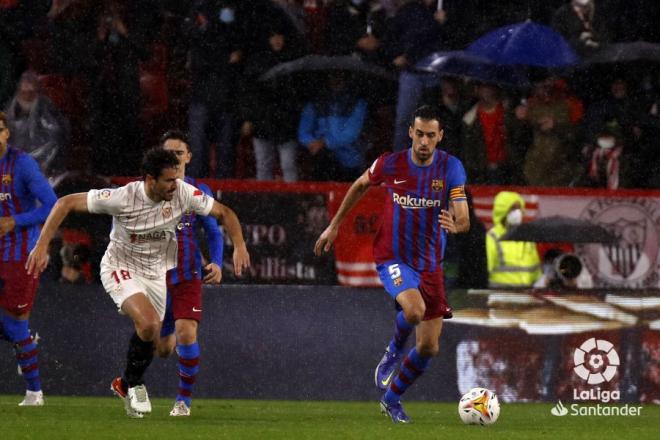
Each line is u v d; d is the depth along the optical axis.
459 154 41.97
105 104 42.19
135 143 42.50
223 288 36.59
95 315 36.09
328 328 36.84
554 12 45.78
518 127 42.69
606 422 28.70
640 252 37.97
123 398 26.52
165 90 43.09
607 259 37.94
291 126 42.31
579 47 44.91
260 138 42.09
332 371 36.75
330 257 37.16
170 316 27.98
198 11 42.75
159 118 42.94
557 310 37.47
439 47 44.69
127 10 42.91
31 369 31.12
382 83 42.94
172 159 23.81
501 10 46.03
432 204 26.97
